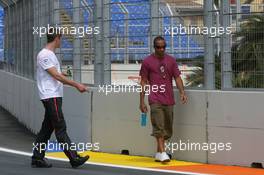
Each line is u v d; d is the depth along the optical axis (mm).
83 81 16422
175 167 13180
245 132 13023
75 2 16797
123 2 15250
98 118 15562
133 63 15078
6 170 12891
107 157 14672
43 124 13203
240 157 13125
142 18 14938
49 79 12820
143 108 13789
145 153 14633
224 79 13547
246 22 13414
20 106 24953
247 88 13258
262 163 12852
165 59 13555
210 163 13547
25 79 23531
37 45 20750
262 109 12797
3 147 17078
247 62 13359
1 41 34938
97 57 15781
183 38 14227
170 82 13633
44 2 19297
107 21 15578
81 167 13258
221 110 13344
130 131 14891
